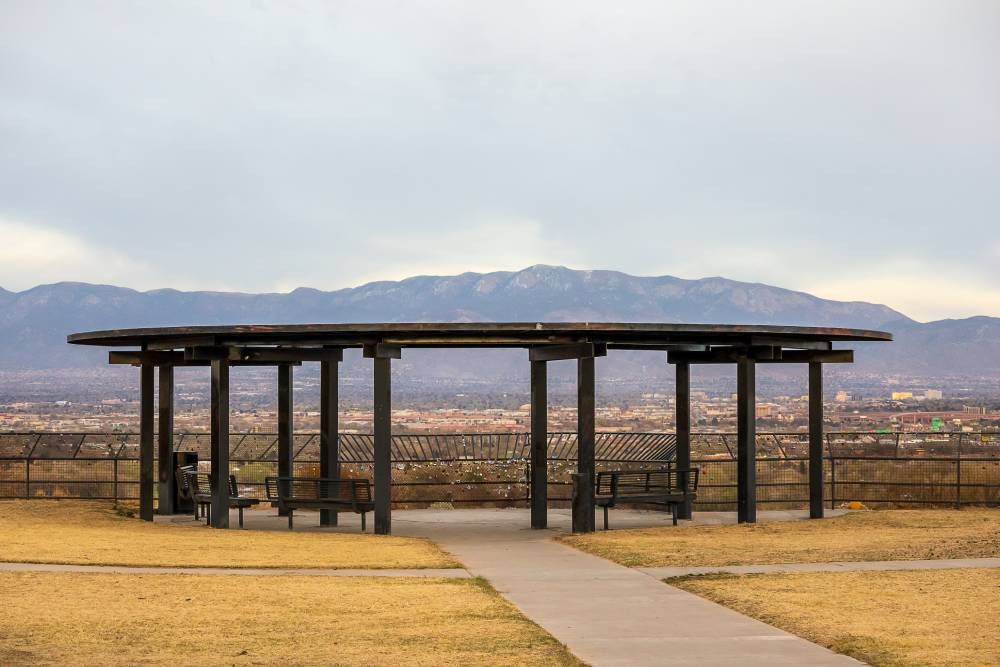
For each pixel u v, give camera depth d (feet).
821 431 75.25
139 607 39.55
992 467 99.04
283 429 77.66
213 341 69.05
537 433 71.87
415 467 92.48
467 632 35.70
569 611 39.88
